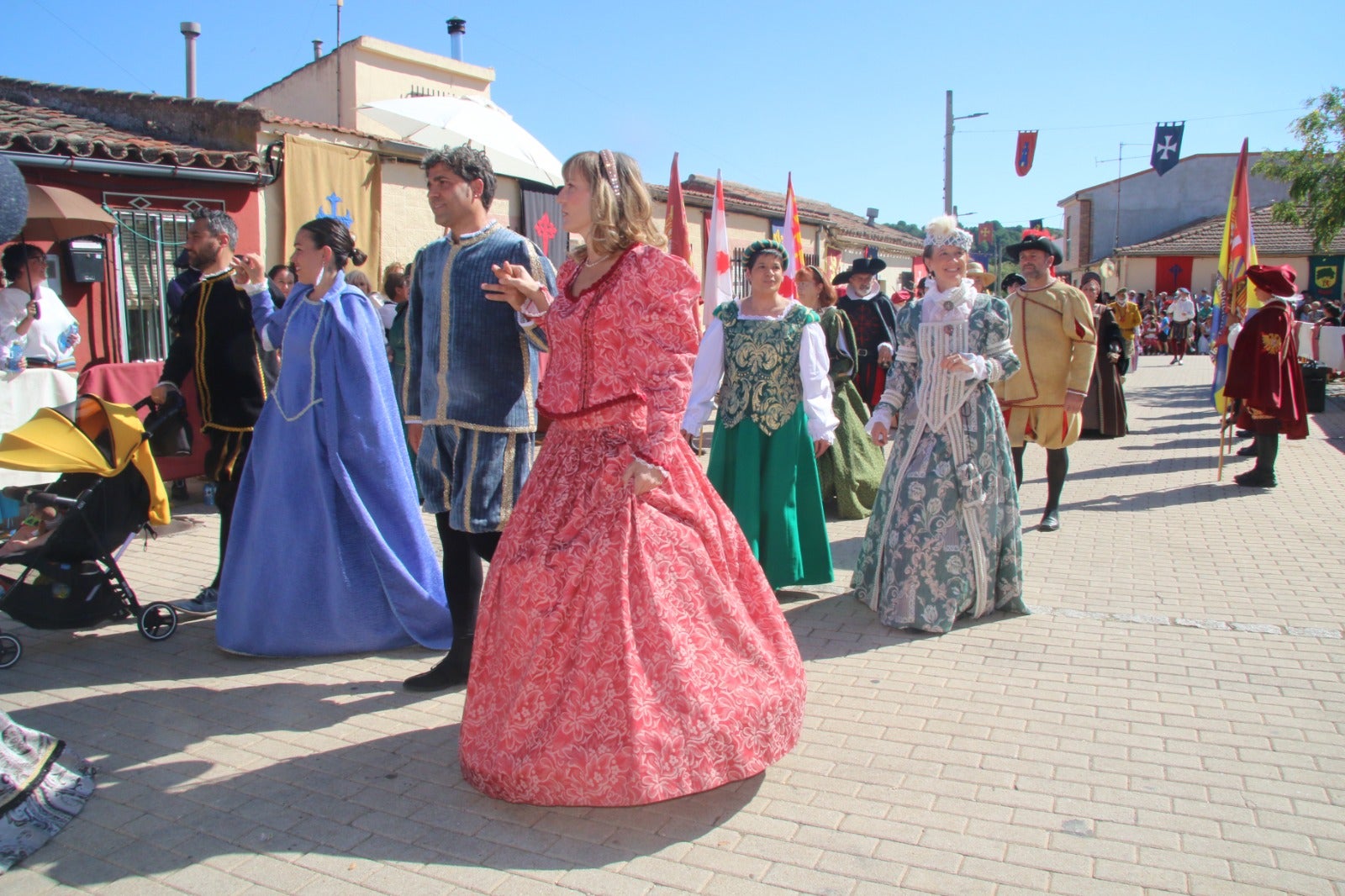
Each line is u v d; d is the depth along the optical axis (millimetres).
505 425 3799
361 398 4305
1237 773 3201
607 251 3105
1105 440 11312
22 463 4207
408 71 14344
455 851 2789
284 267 7449
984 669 4168
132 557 6059
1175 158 17125
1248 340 8078
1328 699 3785
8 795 2807
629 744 2775
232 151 9328
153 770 3277
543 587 2961
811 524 5203
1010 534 4824
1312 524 6832
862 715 3697
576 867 2703
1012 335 6484
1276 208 19312
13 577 5090
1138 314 16375
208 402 4863
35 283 6555
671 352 2975
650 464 2873
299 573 4266
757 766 2906
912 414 4918
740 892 2580
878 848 2781
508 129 7473
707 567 3047
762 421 5070
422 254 3959
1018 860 2715
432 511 3932
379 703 3836
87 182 7965
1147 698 3830
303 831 2898
